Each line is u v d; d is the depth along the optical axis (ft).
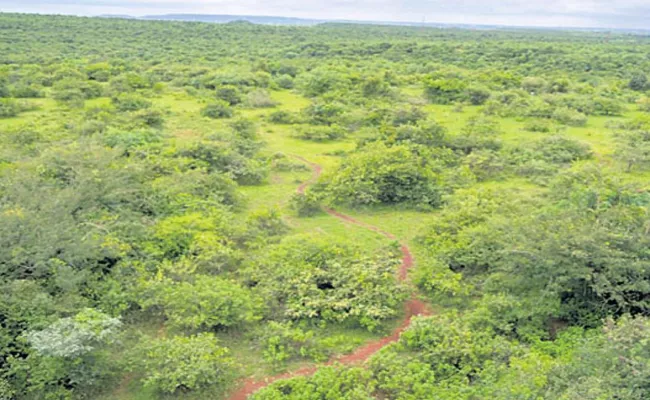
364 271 49.47
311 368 40.78
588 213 52.60
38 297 41.19
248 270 50.96
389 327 45.98
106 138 89.56
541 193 75.36
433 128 97.30
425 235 61.26
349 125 114.62
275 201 75.00
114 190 61.11
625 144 97.96
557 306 44.45
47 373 36.14
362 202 71.56
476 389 36.91
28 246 45.65
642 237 47.29
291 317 45.73
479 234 55.88
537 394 33.86
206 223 57.82
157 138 94.63
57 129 99.55
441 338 42.19
